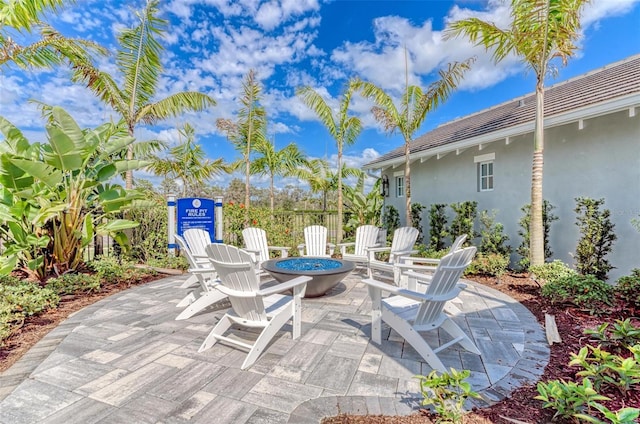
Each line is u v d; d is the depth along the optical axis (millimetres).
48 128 4895
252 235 6684
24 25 5008
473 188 8734
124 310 4480
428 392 2461
